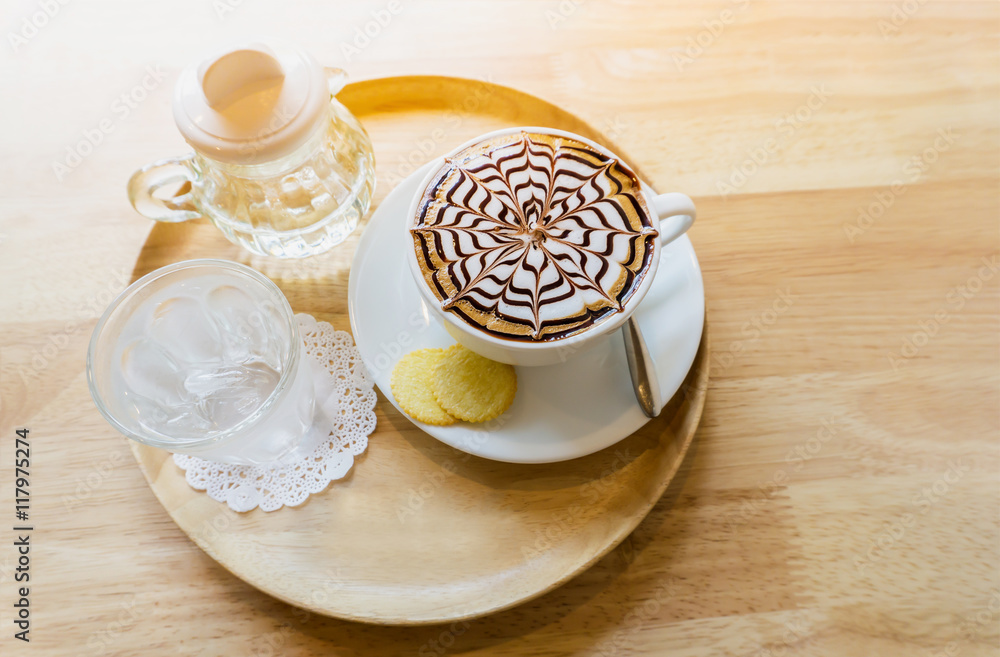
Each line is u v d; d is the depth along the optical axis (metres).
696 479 0.39
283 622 0.36
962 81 0.46
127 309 0.36
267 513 0.37
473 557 0.36
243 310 0.38
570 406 0.37
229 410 0.36
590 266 0.34
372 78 0.43
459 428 0.36
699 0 0.48
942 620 0.37
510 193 0.35
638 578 0.37
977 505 0.38
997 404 0.40
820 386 0.40
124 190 0.43
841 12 0.48
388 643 0.36
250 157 0.34
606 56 0.47
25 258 0.42
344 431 0.38
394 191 0.39
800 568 0.38
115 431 0.39
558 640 0.36
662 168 0.44
